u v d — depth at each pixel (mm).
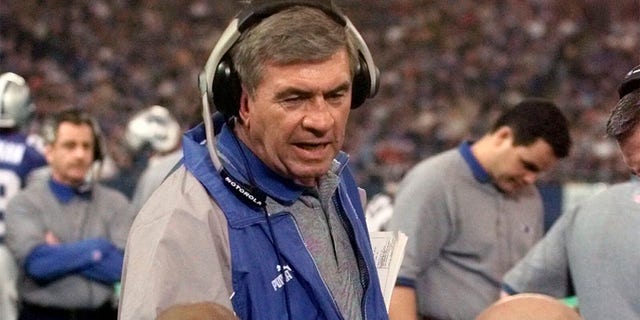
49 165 5840
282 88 1885
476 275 4004
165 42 19469
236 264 1939
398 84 18297
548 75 18719
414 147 16078
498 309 1430
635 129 2361
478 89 18312
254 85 1919
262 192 1990
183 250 1888
